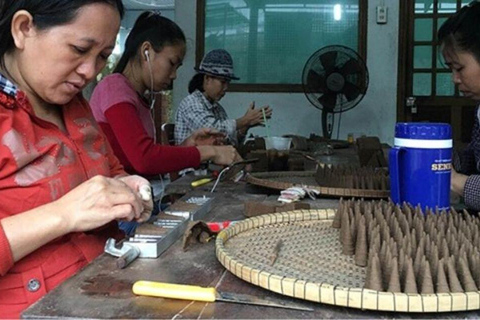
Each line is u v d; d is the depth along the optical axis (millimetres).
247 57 4426
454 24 1338
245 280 641
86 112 1036
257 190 1403
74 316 554
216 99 2934
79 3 804
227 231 798
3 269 724
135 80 1666
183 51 1698
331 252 737
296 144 2807
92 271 700
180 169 1512
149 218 936
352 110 4375
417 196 934
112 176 1062
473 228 750
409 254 604
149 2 7164
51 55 832
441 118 4285
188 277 678
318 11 4312
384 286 581
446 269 576
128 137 1453
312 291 569
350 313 563
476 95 1399
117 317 552
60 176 884
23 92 871
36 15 813
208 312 566
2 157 824
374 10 4242
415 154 929
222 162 1573
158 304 587
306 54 4375
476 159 1591
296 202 1105
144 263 737
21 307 804
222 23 4402
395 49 4254
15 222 737
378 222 754
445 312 556
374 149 2188
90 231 900
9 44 866
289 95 4430
